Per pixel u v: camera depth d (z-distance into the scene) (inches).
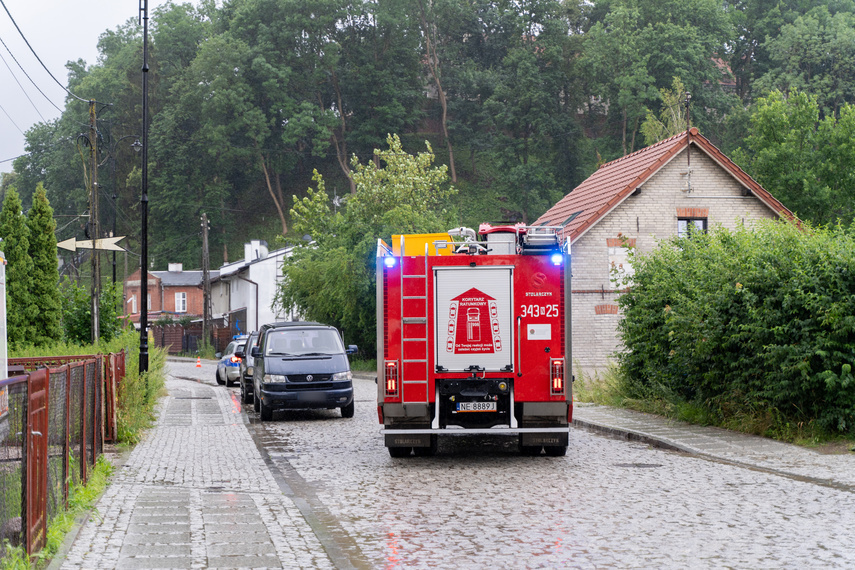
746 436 697.0
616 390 993.5
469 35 5137.8
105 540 360.2
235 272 3415.4
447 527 398.3
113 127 4694.9
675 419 828.6
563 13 4940.9
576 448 683.4
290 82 4527.6
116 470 569.6
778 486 494.3
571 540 366.6
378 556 345.7
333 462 626.2
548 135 4308.6
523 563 331.0
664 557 335.0
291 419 970.7
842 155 2193.7
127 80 4773.6
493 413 611.2
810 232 740.0
